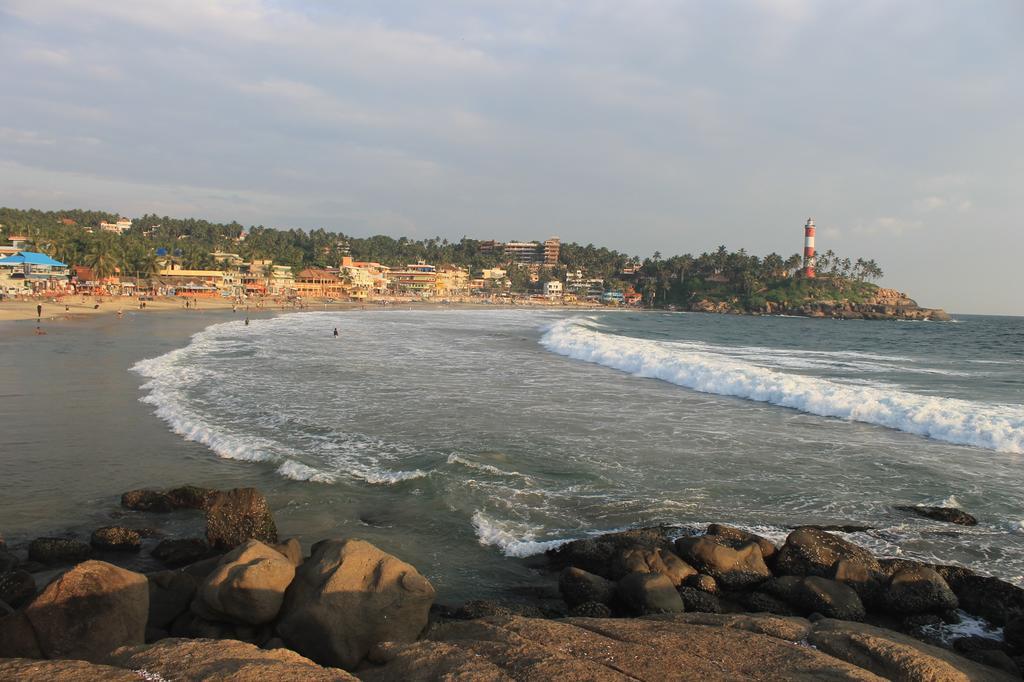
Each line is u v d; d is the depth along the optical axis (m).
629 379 32.59
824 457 18.03
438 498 13.84
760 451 18.55
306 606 7.86
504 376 32.66
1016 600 9.67
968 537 12.57
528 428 20.66
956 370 38.75
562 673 5.98
